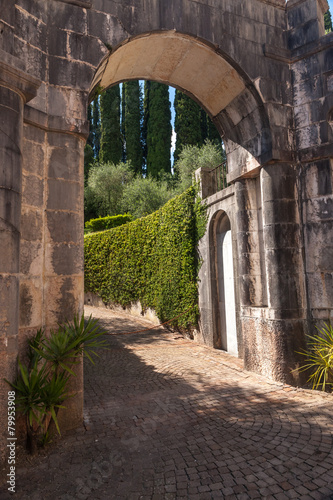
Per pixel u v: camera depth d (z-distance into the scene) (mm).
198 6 5141
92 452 3264
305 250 5316
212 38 5180
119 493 2646
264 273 5934
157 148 29625
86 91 4234
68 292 3910
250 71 5375
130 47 4930
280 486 2684
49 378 3680
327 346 4879
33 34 3896
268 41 5594
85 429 3770
